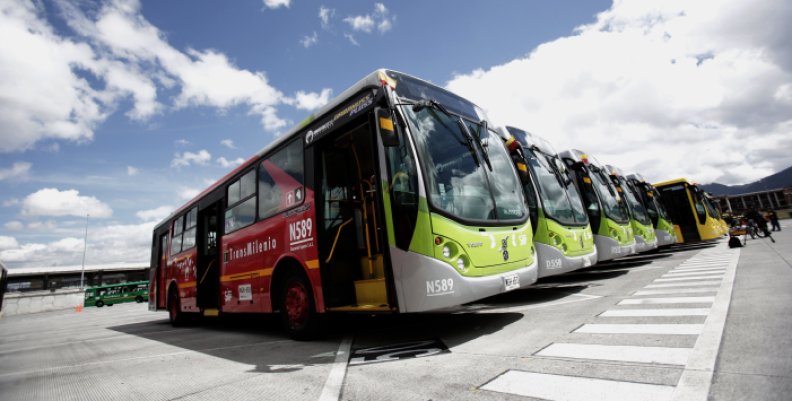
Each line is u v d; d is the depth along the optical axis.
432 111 5.30
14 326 20.38
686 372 2.72
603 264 13.75
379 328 6.29
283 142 6.67
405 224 4.46
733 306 4.58
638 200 13.17
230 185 8.38
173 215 12.03
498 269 4.89
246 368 4.48
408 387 3.09
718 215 21.23
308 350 5.11
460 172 5.13
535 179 8.09
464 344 4.41
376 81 4.97
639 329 4.09
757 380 2.44
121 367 5.41
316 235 5.45
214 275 9.45
